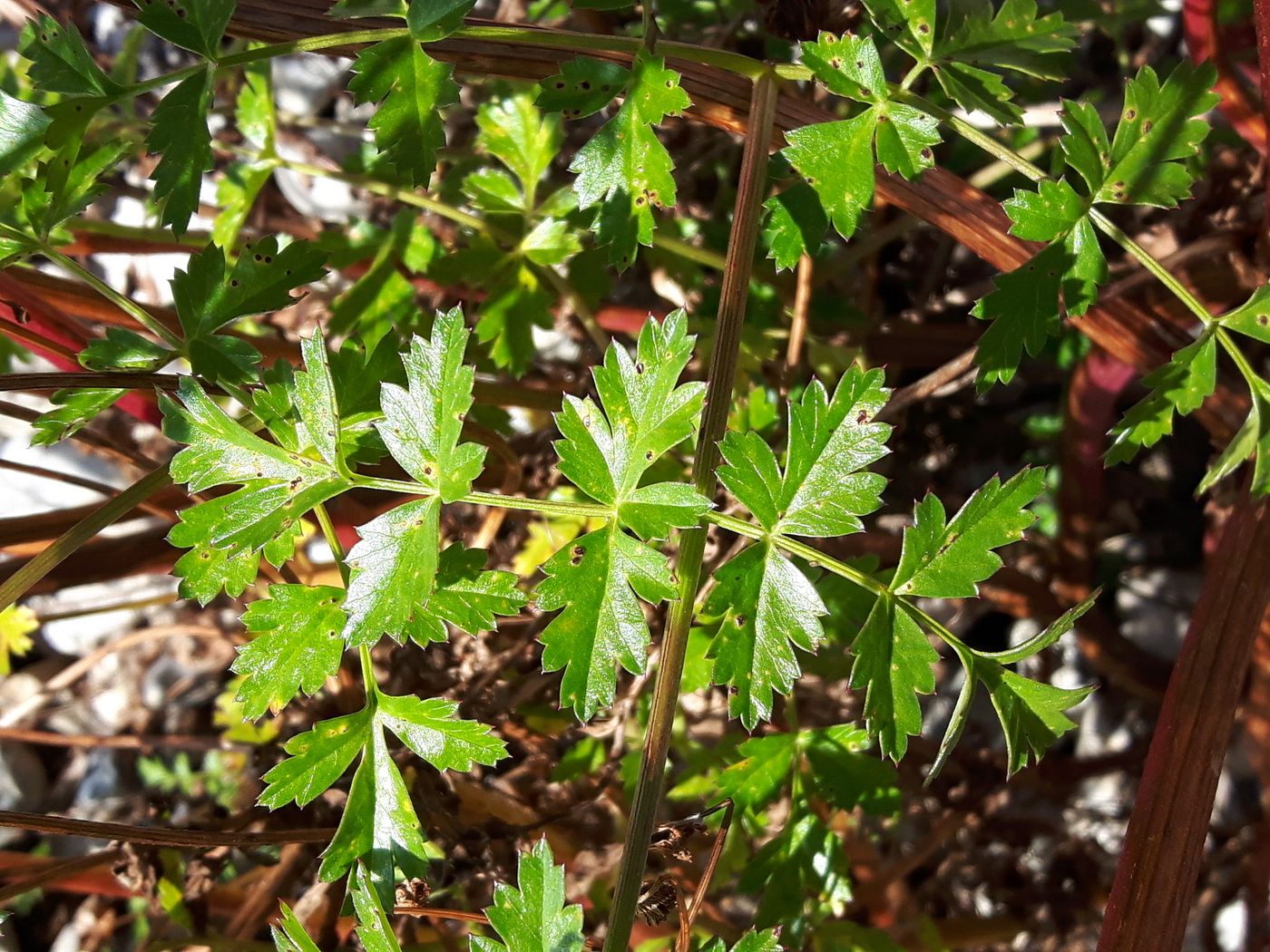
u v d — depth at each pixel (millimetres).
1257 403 249
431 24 237
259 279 250
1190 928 394
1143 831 249
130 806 466
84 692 489
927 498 224
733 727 382
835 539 380
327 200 486
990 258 278
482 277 354
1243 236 312
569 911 208
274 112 371
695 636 322
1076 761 410
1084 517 412
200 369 248
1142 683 423
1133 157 243
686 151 401
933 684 226
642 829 207
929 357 417
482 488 371
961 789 402
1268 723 347
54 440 250
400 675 340
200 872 340
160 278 500
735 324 233
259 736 373
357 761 326
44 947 439
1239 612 258
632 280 455
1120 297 309
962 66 248
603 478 215
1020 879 397
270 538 221
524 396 365
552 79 244
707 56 251
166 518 352
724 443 217
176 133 238
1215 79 241
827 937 298
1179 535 445
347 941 349
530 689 343
